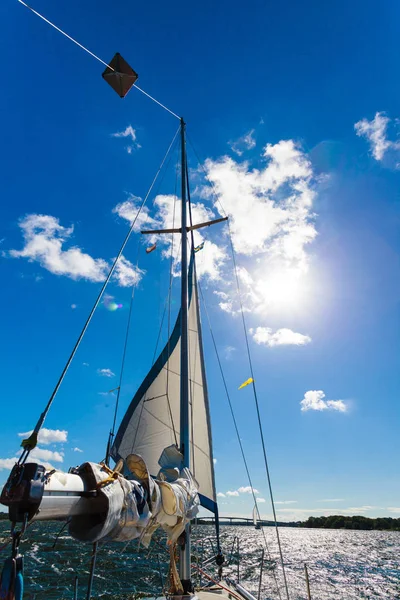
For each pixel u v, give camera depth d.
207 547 47.00
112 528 2.69
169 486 3.96
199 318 9.95
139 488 3.10
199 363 9.37
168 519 4.15
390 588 31.02
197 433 8.61
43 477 2.02
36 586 23.14
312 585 31.09
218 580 9.30
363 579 35.09
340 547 76.00
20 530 1.92
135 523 2.94
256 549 61.56
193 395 9.00
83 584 24.19
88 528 2.46
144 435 8.87
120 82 5.19
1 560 26.12
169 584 6.42
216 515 7.85
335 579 34.72
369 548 74.62
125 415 9.45
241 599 7.62
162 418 8.95
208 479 8.14
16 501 1.90
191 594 5.90
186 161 10.45
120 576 27.31
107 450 6.04
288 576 34.75
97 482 2.48
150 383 9.53
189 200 10.64
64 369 3.09
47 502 2.05
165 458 5.94
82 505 2.38
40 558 34.50
